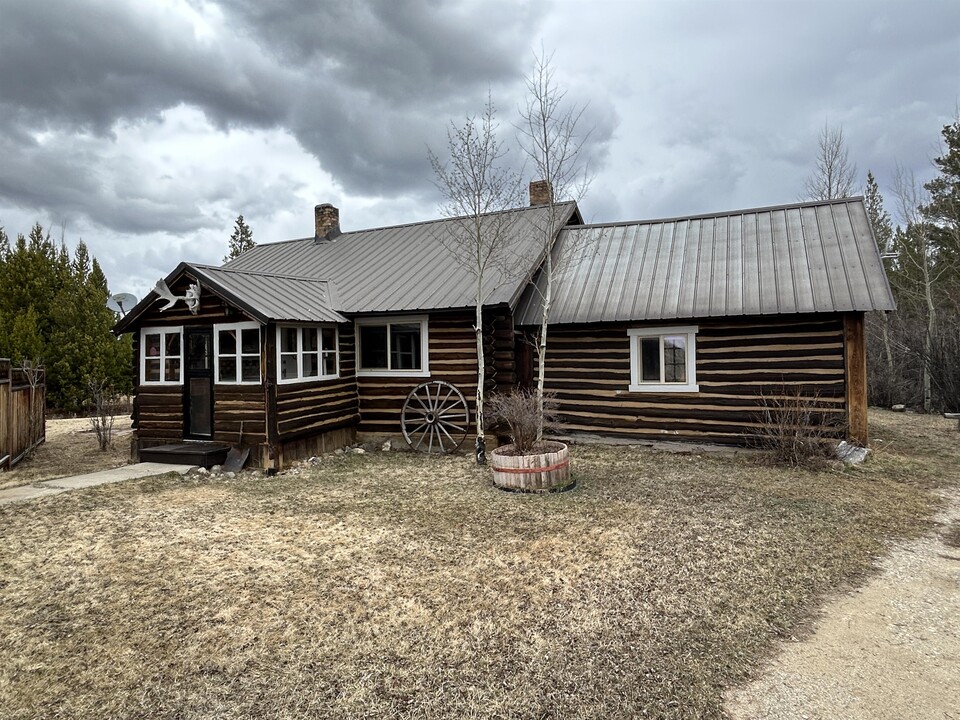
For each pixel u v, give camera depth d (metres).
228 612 5.07
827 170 25.61
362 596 5.34
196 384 11.81
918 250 24.80
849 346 10.74
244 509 8.28
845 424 10.77
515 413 9.52
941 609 5.05
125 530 7.31
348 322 13.17
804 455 10.28
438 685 3.99
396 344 13.46
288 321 11.16
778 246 12.64
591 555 6.23
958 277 23.97
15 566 6.13
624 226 15.26
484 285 12.77
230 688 3.99
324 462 11.75
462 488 9.30
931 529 7.05
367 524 7.50
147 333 12.30
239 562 6.21
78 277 25.98
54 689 4.00
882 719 3.62
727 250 13.06
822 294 10.86
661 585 5.49
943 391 18.33
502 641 4.53
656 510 7.82
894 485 8.98
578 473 10.08
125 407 23.05
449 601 5.21
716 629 4.71
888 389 20.41
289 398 11.36
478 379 11.57
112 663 4.30
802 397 11.03
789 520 7.32
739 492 8.63
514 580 5.63
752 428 11.47
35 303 22.61
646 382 12.52
